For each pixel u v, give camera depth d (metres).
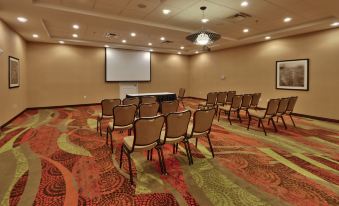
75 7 4.68
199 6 4.68
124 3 4.50
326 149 3.77
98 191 2.38
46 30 6.30
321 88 6.40
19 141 4.11
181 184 2.55
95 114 7.10
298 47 6.94
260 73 8.31
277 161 3.22
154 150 3.67
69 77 8.98
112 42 8.97
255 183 2.57
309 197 2.26
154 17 5.46
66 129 5.04
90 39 8.23
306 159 3.31
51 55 8.52
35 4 4.23
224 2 4.46
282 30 6.57
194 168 2.99
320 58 6.38
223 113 7.17
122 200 2.21
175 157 3.39
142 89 11.02
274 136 4.57
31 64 8.12
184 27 6.43
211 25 6.21
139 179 2.66
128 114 3.60
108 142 4.07
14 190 2.37
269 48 7.91
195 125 3.12
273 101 4.71
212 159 3.31
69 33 7.12
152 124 2.60
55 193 2.32
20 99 6.92
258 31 6.95
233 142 4.14
